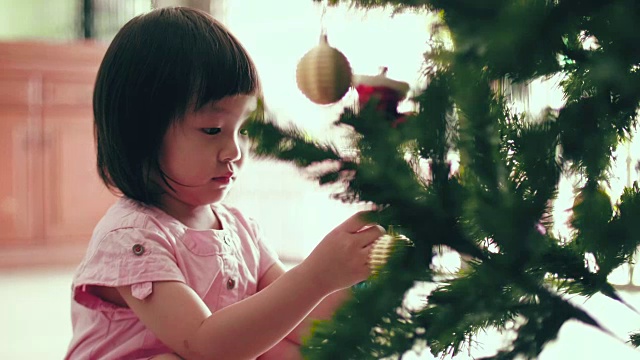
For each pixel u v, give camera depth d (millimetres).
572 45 557
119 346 810
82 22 3715
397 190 517
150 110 789
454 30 520
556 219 560
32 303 2312
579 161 543
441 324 482
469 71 520
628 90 497
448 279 512
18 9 3887
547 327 520
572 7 488
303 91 667
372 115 533
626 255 527
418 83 563
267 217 3010
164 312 747
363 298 502
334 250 640
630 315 1649
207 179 804
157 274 761
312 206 2918
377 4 575
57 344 1758
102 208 3258
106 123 826
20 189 3152
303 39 2824
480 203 501
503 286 493
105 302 813
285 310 669
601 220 527
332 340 477
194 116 779
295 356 916
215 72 778
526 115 552
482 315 500
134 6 3566
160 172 815
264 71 2852
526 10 479
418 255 519
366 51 1674
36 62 3139
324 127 545
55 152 3191
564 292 538
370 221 532
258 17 2959
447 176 537
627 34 474
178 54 782
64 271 3020
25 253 3143
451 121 532
